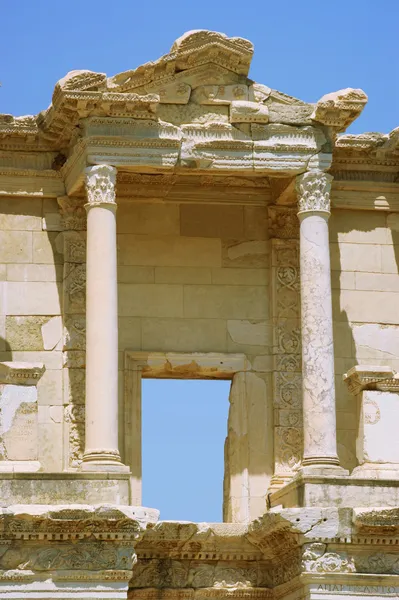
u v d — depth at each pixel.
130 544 33.53
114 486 34.03
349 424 38.06
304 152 36.38
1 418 34.53
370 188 39.03
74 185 36.66
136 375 37.62
